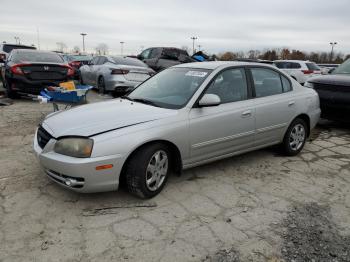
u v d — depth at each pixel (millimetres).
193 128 3799
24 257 2625
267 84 4832
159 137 3484
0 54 13648
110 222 3145
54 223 3102
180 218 3252
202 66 4527
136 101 4297
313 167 4750
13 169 4301
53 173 3414
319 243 2910
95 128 3338
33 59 9242
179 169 3857
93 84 11820
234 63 4566
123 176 3514
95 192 3336
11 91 9250
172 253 2723
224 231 3051
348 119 6656
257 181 4188
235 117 4215
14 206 3375
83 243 2820
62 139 3320
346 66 7746
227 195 3771
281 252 2773
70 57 23641
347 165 4871
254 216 3332
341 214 3424
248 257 2701
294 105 5004
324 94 6891
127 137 3303
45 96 5875
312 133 6754
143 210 3379
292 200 3705
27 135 5836
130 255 2684
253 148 4629
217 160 4387
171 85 4379
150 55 15789
